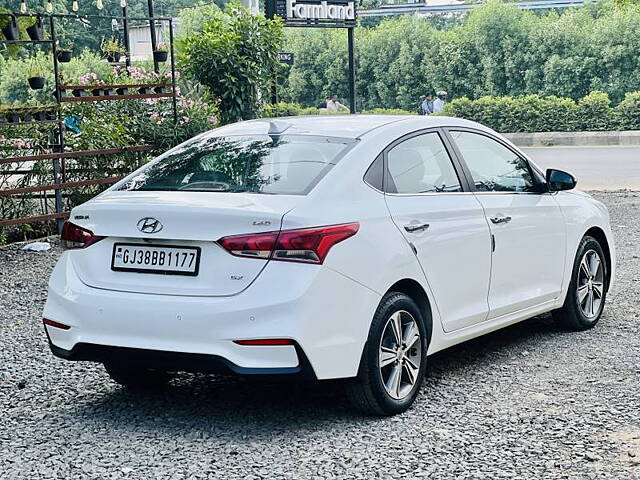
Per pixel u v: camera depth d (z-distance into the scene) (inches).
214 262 212.4
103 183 526.3
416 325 234.5
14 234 526.3
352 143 238.5
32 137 515.2
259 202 217.5
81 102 541.3
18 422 232.1
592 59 1314.0
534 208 283.1
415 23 1437.0
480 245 257.6
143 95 554.9
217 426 226.5
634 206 615.2
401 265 229.0
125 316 215.9
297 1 870.4
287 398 247.1
